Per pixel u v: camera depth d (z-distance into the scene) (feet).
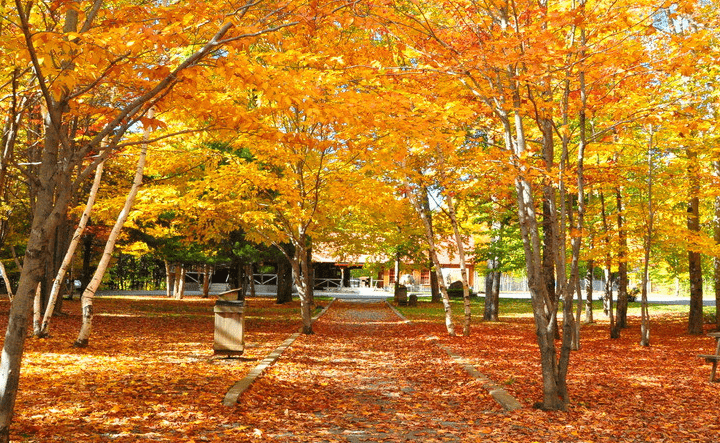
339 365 34.30
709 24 27.43
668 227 48.39
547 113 25.30
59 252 63.98
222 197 49.55
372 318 77.00
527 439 18.62
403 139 27.25
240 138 40.93
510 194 37.78
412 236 87.20
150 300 107.04
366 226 86.12
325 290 178.60
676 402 24.91
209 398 22.40
